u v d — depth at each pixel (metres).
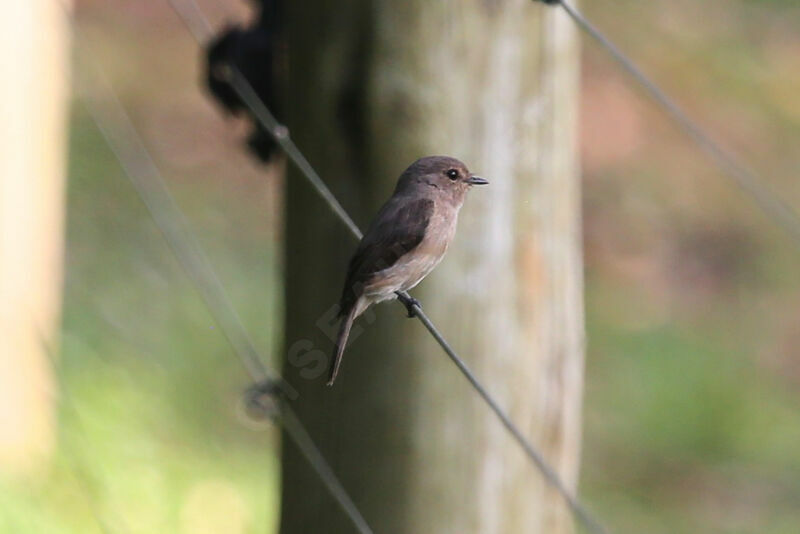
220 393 17.33
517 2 7.12
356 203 7.17
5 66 13.76
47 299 14.52
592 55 24.02
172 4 9.05
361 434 7.27
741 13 24.70
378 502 7.29
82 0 24.38
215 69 8.89
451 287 7.25
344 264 7.25
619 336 21.16
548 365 7.54
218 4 23.89
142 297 18.53
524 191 7.33
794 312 22.30
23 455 13.94
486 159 7.19
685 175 23.67
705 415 19.83
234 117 9.35
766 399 20.44
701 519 18.06
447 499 7.30
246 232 21.22
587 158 23.58
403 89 7.06
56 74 14.45
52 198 14.48
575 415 7.78
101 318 17.86
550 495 7.56
